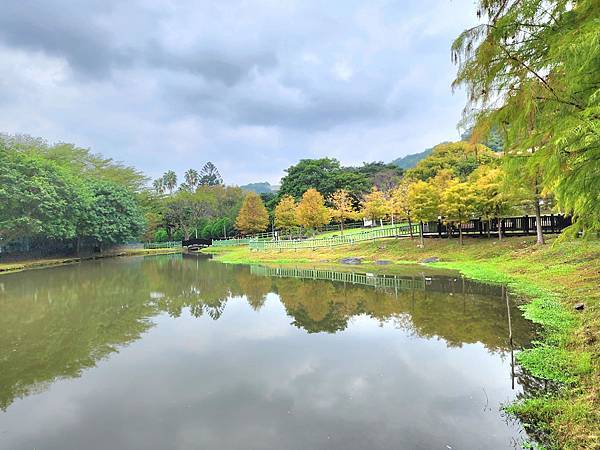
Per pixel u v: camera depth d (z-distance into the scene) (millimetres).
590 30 3709
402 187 36781
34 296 20078
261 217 59906
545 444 5188
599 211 4840
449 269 22719
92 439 6113
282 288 21062
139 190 73625
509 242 24188
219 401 7215
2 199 33875
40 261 41969
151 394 7660
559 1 4359
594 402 5645
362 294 17719
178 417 6672
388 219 48188
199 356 9898
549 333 9461
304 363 9031
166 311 15820
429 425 5941
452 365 8289
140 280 26516
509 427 5730
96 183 53750
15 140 52406
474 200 25047
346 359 9125
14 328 13312
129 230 55062
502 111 4723
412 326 11547
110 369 9148
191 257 51656
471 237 28469
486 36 4641
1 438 6223
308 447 5535
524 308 12023
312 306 15688
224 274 29328
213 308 16266
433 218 29344
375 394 7148
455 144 44656
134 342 11367
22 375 8906
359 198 56125
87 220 46688
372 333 11195
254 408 6863
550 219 24281
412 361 8711
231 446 5695
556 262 17828
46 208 37406
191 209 78438
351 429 5961
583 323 9383
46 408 7230
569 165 4328
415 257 28141
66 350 10727
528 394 6660
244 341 11125
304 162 65875
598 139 3773
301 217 42438
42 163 39750
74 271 33531
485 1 4879
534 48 4523
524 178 5062
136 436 6133
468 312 12656
